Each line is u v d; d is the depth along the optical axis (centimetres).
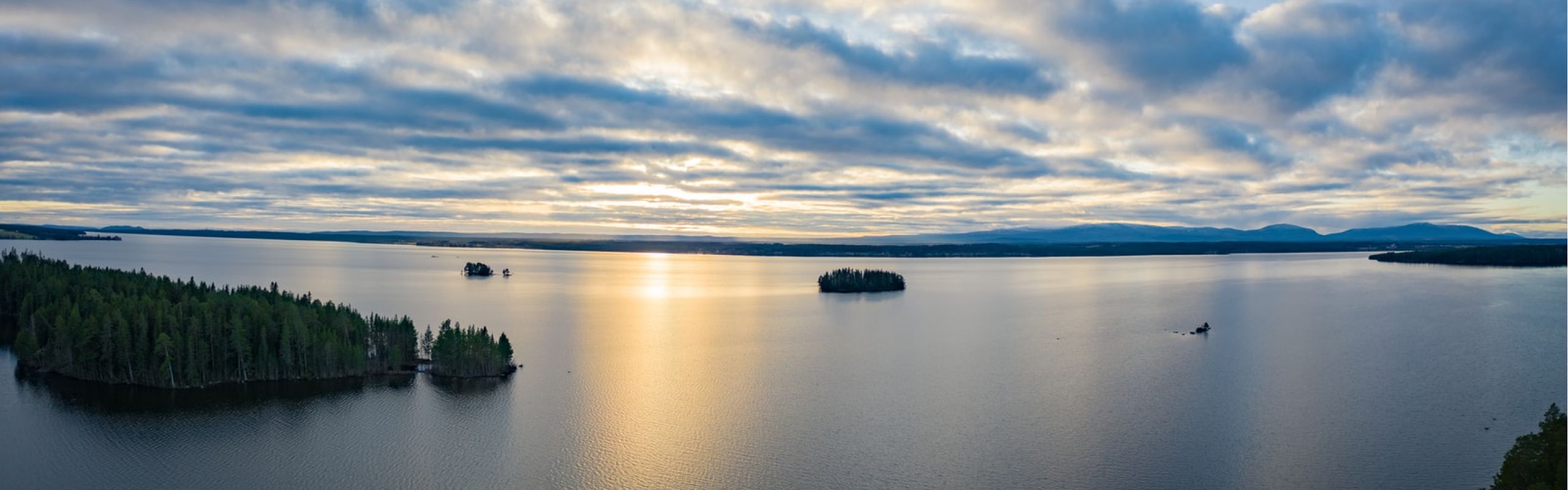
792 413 15800
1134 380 18450
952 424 15012
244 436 14088
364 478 12462
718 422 15200
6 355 19388
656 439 14225
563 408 16000
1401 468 12625
